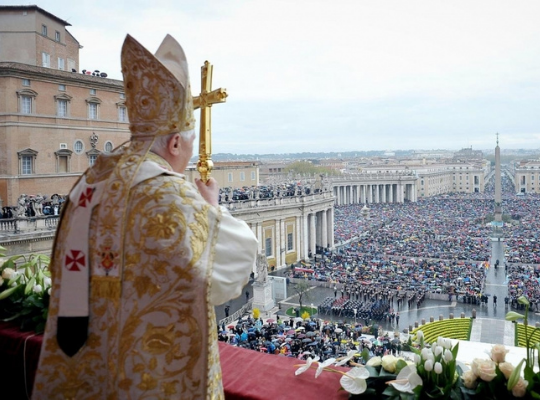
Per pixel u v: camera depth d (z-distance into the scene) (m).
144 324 2.99
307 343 25.77
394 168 197.25
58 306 3.27
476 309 45.16
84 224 3.29
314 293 52.69
